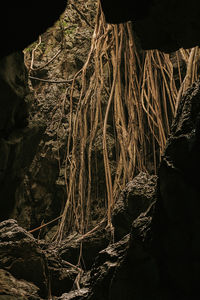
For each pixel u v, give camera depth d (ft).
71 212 19.99
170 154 8.54
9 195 8.73
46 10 6.93
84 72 17.65
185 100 9.11
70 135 19.95
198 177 7.95
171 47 8.56
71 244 17.87
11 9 6.58
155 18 7.82
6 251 13.65
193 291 8.00
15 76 7.94
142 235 9.28
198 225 7.84
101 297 10.38
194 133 8.18
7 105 7.69
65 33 22.00
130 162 17.51
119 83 17.07
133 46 17.80
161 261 8.66
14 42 7.02
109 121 20.68
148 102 17.44
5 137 7.98
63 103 20.57
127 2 7.36
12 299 11.89
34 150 9.25
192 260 7.96
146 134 20.27
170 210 8.27
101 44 17.84
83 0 22.70
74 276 15.78
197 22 7.65
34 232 20.51
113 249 11.07
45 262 14.19
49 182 20.54
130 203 14.26
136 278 9.12
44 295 13.73
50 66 21.99
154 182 14.69
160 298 8.56
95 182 20.24
